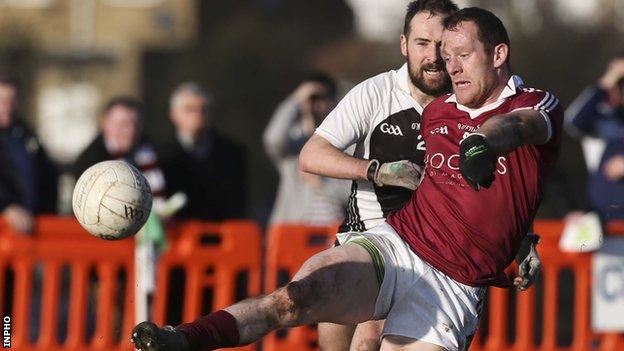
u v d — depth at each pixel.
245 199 33.00
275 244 30.16
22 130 31.41
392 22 116.12
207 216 31.84
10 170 30.88
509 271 21.05
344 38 123.38
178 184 31.34
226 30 113.25
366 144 20.69
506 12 87.88
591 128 33.88
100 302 29.98
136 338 15.74
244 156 33.00
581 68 84.81
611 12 87.31
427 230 18.09
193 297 30.08
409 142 20.47
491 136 16.00
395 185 18.80
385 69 114.81
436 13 19.80
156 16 136.25
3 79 31.00
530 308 31.55
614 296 31.12
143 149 31.19
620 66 34.03
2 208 30.73
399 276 17.80
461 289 17.97
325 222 33.94
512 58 85.56
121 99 31.38
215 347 16.31
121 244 29.98
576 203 33.81
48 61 127.00
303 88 35.34
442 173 18.23
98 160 31.05
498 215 17.92
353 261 17.39
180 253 30.00
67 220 29.89
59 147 127.19
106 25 137.50
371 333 19.92
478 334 31.72
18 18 130.38
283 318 16.75
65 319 33.56
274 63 110.06
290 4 125.00
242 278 30.61
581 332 31.30
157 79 118.25
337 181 34.03
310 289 16.89
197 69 109.38
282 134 35.03
